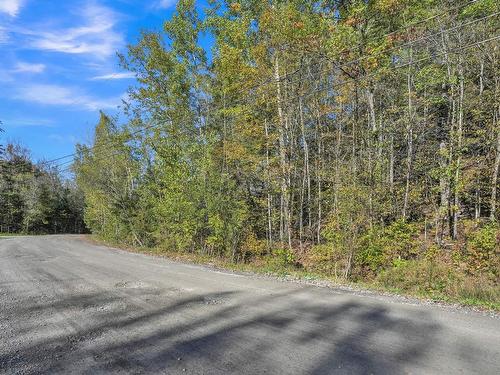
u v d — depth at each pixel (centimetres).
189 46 2095
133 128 2381
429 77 1505
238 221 1605
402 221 1346
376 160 1430
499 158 1358
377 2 1349
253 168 1772
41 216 5297
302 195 1811
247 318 625
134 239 2461
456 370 407
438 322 590
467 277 990
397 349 471
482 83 1449
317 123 1853
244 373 410
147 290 874
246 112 1773
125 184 2702
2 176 5384
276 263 1437
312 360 441
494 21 1325
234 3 1644
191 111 2169
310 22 1498
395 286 1027
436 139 1764
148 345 506
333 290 865
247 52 1675
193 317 637
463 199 1627
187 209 1759
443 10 1327
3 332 579
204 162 1733
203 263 1470
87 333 564
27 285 955
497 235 1096
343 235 1243
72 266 1316
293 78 1659
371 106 1493
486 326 566
